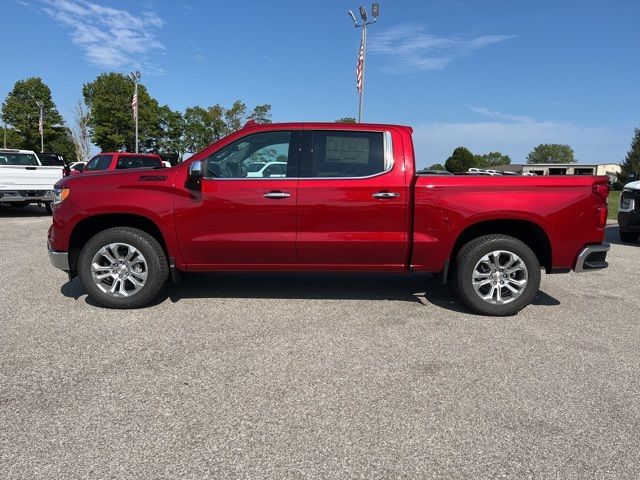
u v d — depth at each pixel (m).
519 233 5.21
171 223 4.84
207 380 3.44
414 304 5.37
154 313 4.90
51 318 4.69
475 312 5.04
